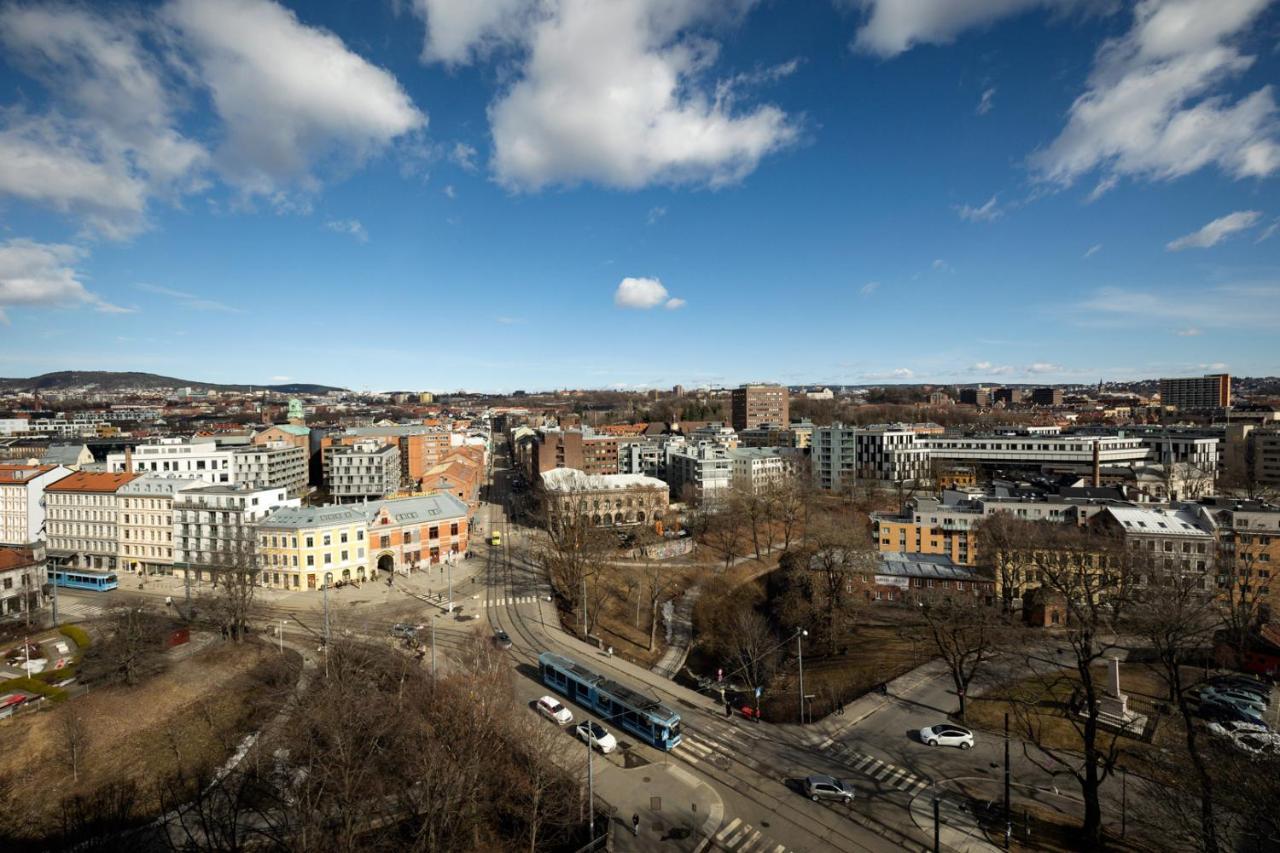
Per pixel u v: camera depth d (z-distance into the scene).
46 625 103.94
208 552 126.38
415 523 136.12
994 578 107.75
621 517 174.50
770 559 147.62
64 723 67.31
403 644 90.00
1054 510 127.69
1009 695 75.19
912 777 59.78
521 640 96.19
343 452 199.88
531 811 53.41
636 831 52.00
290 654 88.44
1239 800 43.97
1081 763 61.03
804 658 97.12
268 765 60.75
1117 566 84.25
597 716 72.19
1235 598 98.06
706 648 101.69
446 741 56.34
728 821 53.56
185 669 84.88
